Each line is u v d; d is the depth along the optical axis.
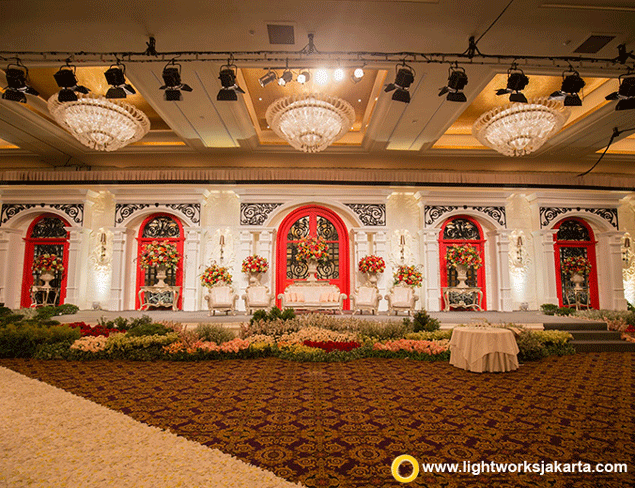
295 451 2.74
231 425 3.22
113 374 4.88
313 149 8.09
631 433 3.12
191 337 6.12
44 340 6.05
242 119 9.11
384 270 10.97
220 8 5.64
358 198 11.15
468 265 10.79
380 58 6.79
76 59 6.75
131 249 10.98
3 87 7.82
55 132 9.70
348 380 4.66
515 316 9.02
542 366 5.57
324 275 11.25
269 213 11.04
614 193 11.21
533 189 11.16
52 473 2.33
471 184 11.02
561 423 3.32
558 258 11.45
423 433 3.09
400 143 10.37
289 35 6.23
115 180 10.64
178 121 9.14
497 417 3.46
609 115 8.65
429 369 5.25
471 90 7.80
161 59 6.76
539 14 5.72
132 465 2.44
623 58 6.43
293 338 6.41
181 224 10.97
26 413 3.37
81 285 10.59
